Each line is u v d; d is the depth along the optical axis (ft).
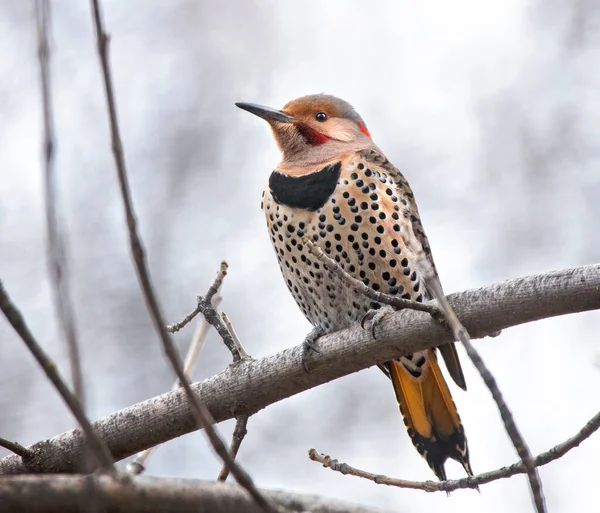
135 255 19.33
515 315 26.43
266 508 17.51
